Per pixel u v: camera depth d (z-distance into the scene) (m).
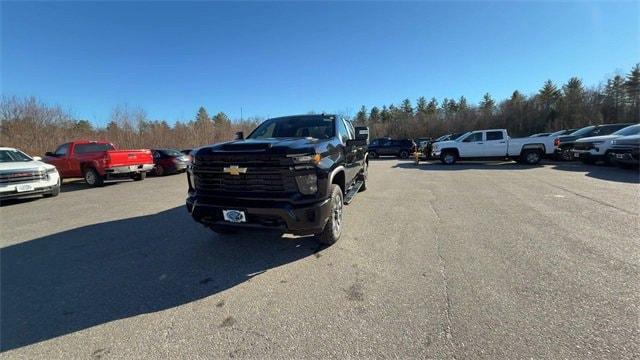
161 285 3.41
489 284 3.18
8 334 2.63
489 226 5.15
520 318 2.60
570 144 16.44
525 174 11.79
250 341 2.44
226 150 3.86
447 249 4.18
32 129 21.22
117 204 7.92
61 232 5.49
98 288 3.38
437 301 2.90
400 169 15.02
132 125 27.47
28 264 4.09
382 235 4.82
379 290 3.15
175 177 14.74
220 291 3.25
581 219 5.41
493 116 56.97
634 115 48.84
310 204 3.67
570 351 2.20
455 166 16.09
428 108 81.69
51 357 2.35
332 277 3.47
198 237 4.97
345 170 5.00
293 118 5.98
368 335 2.46
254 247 4.44
